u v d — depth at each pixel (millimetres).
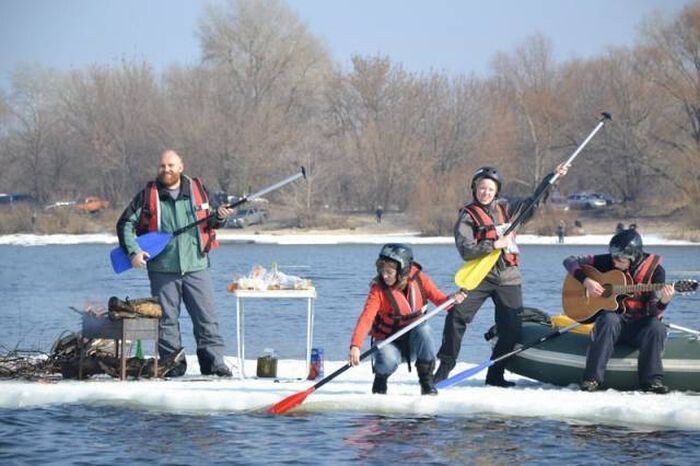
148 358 36719
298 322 60219
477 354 45188
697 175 195875
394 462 25719
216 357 35719
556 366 33438
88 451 26547
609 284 32500
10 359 36750
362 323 30891
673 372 32094
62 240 196250
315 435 28188
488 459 25969
